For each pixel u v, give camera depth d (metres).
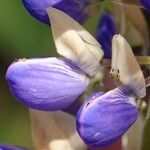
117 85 0.12
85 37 0.12
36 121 0.13
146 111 0.13
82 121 0.12
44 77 0.12
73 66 0.12
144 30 0.13
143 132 0.13
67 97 0.12
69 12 0.13
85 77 0.12
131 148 0.13
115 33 0.13
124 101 0.12
